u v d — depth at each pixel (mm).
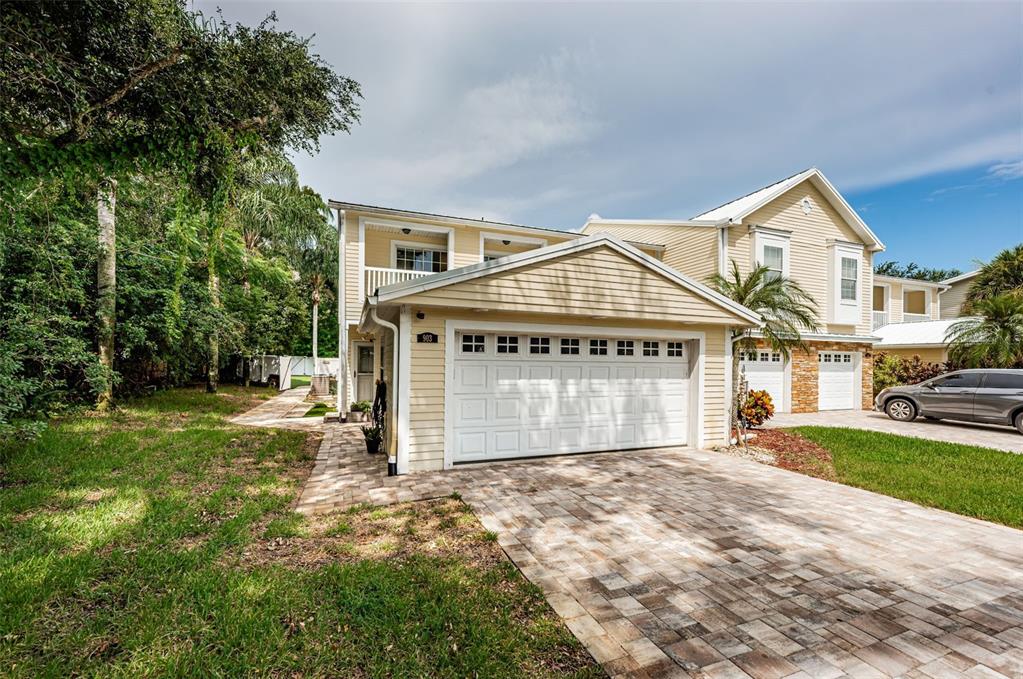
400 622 2717
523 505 5051
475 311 6738
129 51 4566
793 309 8672
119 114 5012
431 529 4309
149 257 10492
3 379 5906
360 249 11695
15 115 4582
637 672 2350
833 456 7836
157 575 3191
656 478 6262
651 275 7723
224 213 6414
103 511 4387
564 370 7539
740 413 9055
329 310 27672
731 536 4242
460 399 6832
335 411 13328
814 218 15438
